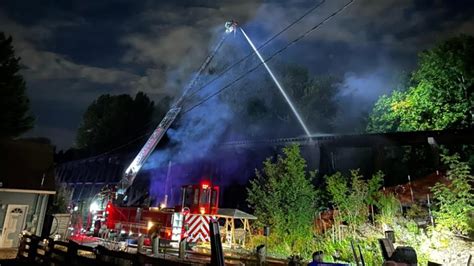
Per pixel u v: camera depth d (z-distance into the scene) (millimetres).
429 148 20344
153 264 7980
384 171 20594
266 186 16172
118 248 14844
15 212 19016
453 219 11000
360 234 13000
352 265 10234
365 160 24562
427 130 19375
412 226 12133
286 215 14008
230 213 15539
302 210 13773
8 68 29188
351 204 13445
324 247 12641
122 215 18875
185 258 11586
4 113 28531
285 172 15375
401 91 24562
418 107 20094
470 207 10891
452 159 12188
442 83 19328
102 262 9258
